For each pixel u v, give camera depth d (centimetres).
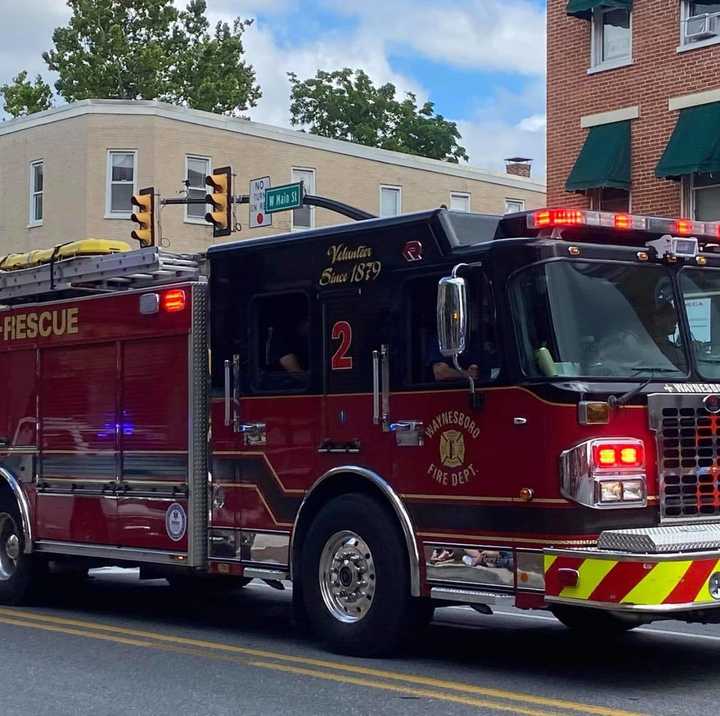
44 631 986
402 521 808
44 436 1110
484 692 728
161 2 4584
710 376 788
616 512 727
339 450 858
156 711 690
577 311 749
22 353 1141
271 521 905
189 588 1179
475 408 770
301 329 898
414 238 822
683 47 1988
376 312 843
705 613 728
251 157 3209
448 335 743
